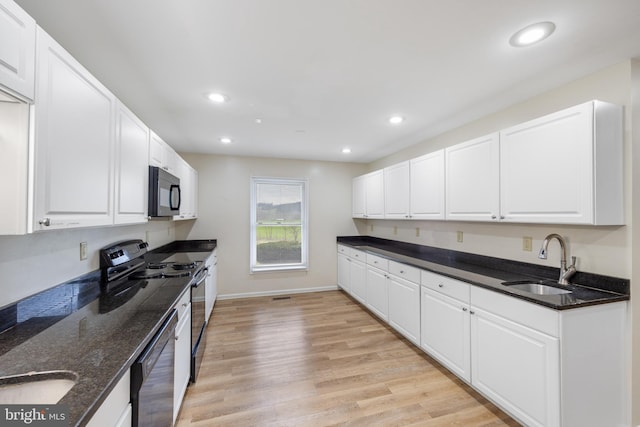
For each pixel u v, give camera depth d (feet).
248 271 14.26
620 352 5.05
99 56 5.12
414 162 10.01
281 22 4.24
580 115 5.03
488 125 8.18
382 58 5.25
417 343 8.46
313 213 15.33
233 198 14.03
